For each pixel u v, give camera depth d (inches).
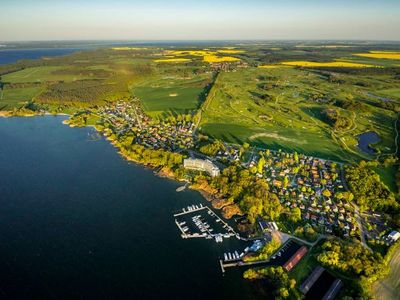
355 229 5620.1
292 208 6284.5
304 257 4995.1
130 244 5300.2
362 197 6461.6
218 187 6934.1
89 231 5600.4
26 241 5305.1
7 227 5644.7
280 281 4419.3
